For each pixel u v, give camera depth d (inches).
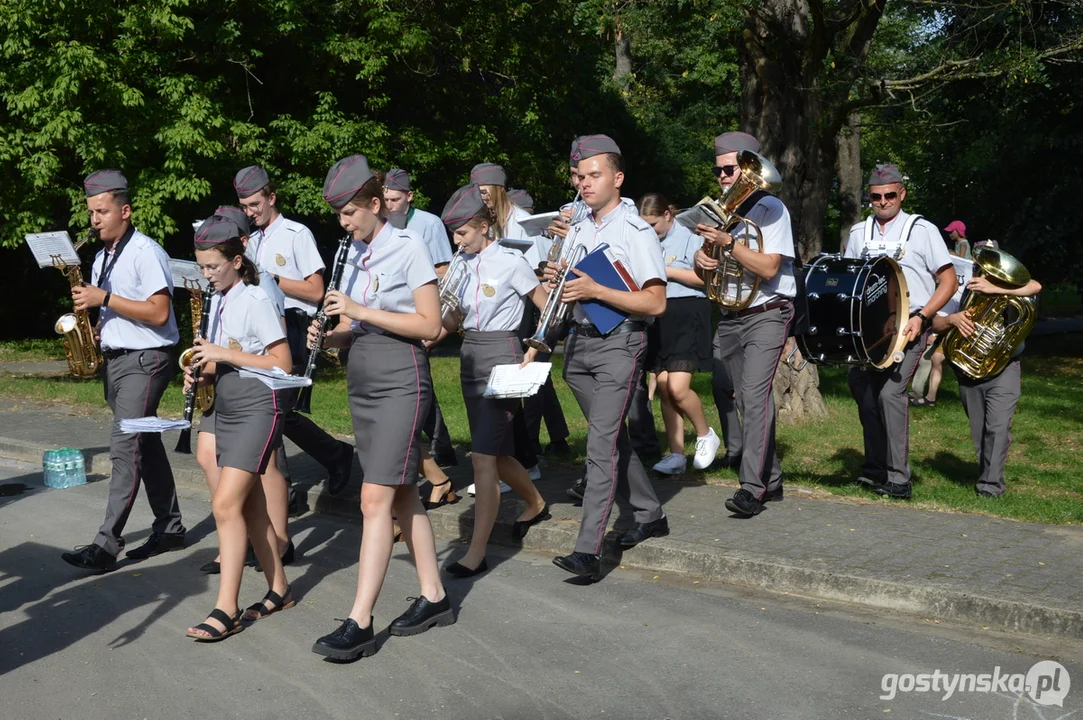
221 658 184.5
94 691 171.8
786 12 407.8
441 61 783.1
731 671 171.0
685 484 291.4
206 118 553.9
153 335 240.4
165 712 163.2
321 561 243.8
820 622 192.4
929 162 863.7
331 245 854.5
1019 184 808.9
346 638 179.6
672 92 1280.8
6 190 575.8
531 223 233.5
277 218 272.4
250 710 162.9
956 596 191.2
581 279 208.4
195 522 282.8
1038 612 182.7
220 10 590.2
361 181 181.8
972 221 848.9
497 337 232.4
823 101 407.8
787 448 362.9
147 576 235.3
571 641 187.0
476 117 816.9
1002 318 274.8
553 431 340.2
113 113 557.6
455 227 232.1
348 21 681.6
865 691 161.9
